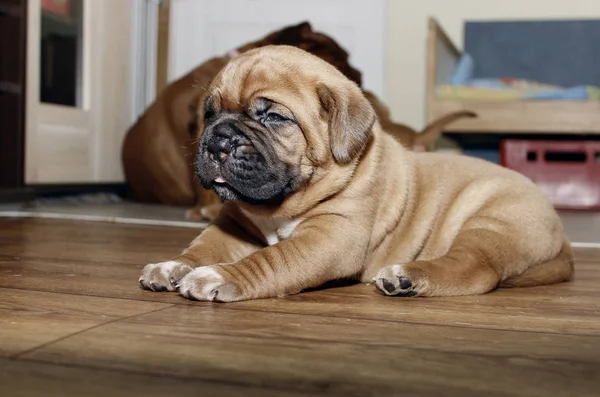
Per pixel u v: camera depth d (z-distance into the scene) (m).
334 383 0.98
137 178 5.26
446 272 1.73
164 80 6.39
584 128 5.44
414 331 1.33
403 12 6.57
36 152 4.55
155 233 3.15
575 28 6.28
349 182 1.79
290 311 1.49
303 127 1.74
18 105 4.33
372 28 6.50
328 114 1.76
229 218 1.95
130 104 5.86
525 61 6.38
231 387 0.95
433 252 2.03
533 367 1.09
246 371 1.02
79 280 1.81
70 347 1.13
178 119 5.04
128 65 5.80
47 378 0.97
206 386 0.95
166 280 1.67
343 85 1.79
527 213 1.93
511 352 1.18
